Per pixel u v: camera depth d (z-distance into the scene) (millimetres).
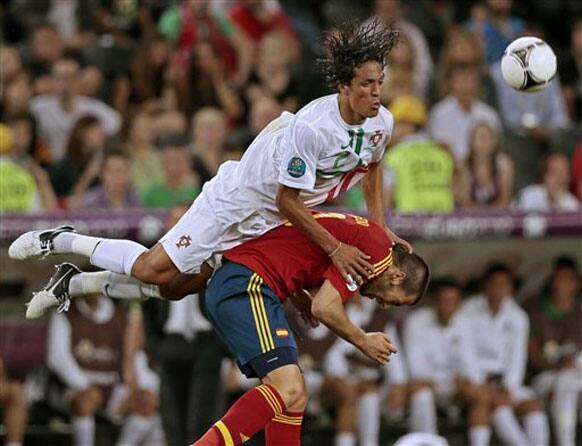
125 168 48688
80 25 61156
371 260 30734
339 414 47188
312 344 47219
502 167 53406
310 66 58438
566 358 50219
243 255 31047
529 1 68688
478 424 48250
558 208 49906
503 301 49188
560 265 49812
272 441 30719
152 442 46656
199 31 57656
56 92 53812
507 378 49094
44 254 32844
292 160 29969
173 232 31438
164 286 32312
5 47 54469
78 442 45938
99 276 32844
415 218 47125
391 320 48344
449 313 48438
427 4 65000
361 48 29703
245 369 31062
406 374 48281
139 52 57031
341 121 30234
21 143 49594
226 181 31438
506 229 47781
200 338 43594
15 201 47406
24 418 45406
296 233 31156
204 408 43812
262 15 60156
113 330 46531
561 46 68812
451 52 58031
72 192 50312
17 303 46031
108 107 56125
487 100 59906
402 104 52312
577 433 51000
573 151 58844
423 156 51188
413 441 38094
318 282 31297
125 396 46219
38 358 45812
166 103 55656
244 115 56438
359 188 49156
